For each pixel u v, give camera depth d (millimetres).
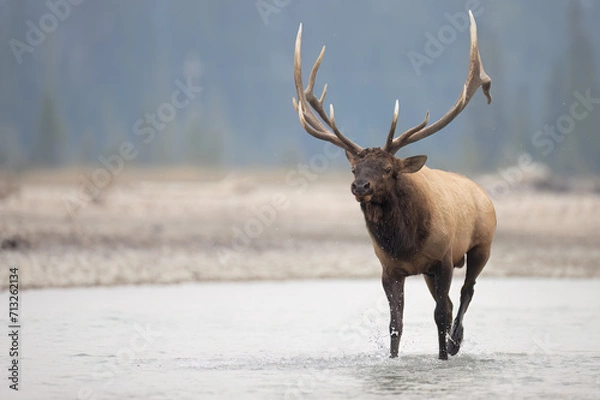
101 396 32500
